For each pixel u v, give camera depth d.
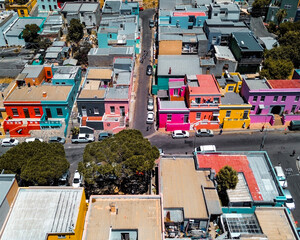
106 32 87.62
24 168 45.22
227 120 67.69
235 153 52.97
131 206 40.16
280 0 109.44
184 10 105.25
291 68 74.88
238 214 44.66
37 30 95.94
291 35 86.88
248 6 122.81
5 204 38.31
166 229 43.47
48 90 70.69
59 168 46.56
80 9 102.94
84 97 66.94
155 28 114.00
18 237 36.38
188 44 86.75
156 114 73.69
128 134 51.09
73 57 90.56
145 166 45.84
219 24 90.75
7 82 81.19
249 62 78.94
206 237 43.00
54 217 38.66
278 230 41.44
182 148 63.44
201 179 48.53
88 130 67.12
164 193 45.97
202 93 65.19
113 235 37.69
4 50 95.00
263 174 49.69
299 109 70.44
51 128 66.94
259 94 67.31
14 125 66.38
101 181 54.41
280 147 63.69
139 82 84.88
